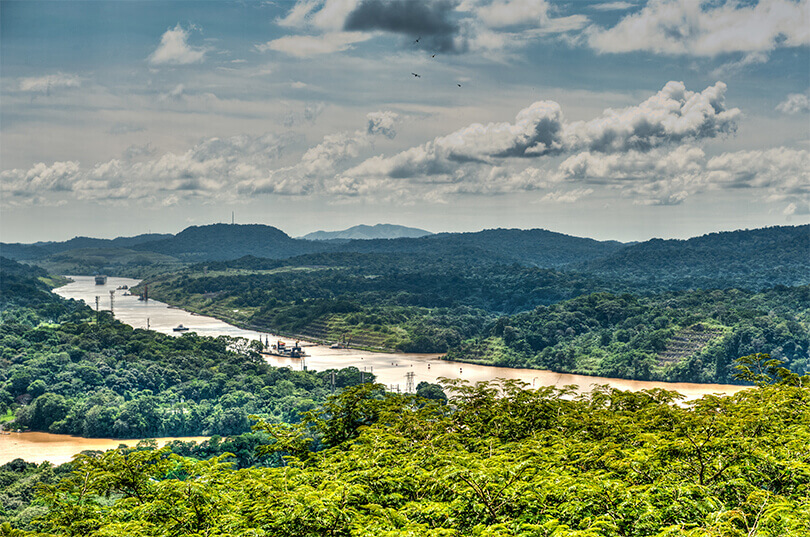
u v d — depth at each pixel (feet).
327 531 141.28
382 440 198.90
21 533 170.30
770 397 222.07
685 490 146.92
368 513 150.30
